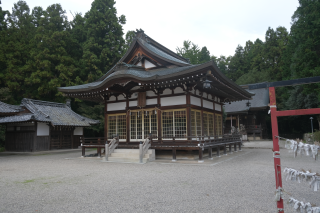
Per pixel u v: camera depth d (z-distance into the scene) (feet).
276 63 153.79
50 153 72.90
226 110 134.31
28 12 127.44
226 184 24.76
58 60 103.65
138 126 53.21
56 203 18.95
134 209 17.22
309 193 21.26
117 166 39.22
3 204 18.85
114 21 113.50
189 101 47.42
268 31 165.07
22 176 31.17
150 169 35.35
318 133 75.82
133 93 54.60
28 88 102.53
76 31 119.03
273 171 32.65
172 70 51.34
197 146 42.42
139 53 58.95
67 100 96.89
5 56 99.30
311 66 72.90
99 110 104.78
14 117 74.74
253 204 18.02
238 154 57.36
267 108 128.67
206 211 16.61
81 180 27.81
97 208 17.57
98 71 103.35
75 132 88.38
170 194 21.09
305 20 75.00
